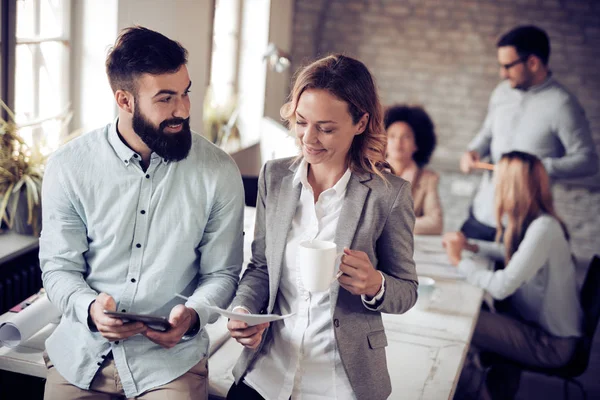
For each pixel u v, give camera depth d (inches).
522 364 123.9
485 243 141.3
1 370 82.7
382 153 66.9
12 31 116.5
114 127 70.4
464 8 253.8
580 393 154.6
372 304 64.4
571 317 123.2
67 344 72.4
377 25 259.6
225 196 71.2
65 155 70.2
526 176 130.0
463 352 88.4
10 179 116.0
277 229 67.4
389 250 66.4
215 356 84.8
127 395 70.5
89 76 130.1
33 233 119.7
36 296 91.1
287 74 258.2
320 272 59.6
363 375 65.7
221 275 72.5
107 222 69.8
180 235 70.1
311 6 259.4
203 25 163.9
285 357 68.1
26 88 125.8
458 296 109.3
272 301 67.3
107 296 65.6
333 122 61.6
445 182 261.9
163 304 71.1
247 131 226.1
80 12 127.8
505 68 203.8
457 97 260.1
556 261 123.0
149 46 64.9
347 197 65.7
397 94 264.1
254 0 219.5
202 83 166.6
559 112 199.3
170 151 67.2
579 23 247.6
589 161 198.8
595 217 249.3
